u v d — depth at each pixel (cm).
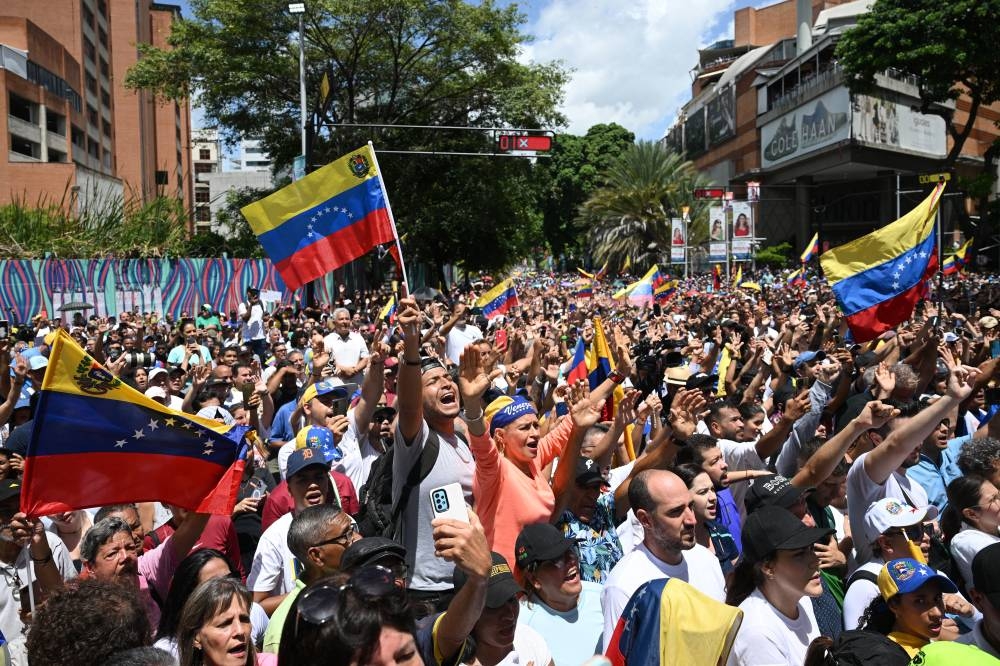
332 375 904
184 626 343
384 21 3412
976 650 282
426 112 3769
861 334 1023
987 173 4662
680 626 312
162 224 3281
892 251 1015
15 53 5144
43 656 306
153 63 3450
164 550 468
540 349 983
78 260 2347
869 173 6656
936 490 672
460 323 1134
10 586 445
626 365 788
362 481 695
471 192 3709
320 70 3616
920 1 3903
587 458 556
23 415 827
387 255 3594
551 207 8988
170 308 2514
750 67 7931
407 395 461
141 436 452
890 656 333
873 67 4047
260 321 1847
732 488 596
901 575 388
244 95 3584
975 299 2089
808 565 385
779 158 7025
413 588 451
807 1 7275
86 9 6600
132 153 7556
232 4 3303
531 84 3538
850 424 517
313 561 437
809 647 347
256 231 710
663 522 412
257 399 820
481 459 458
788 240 7519
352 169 712
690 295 3353
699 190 5194
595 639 412
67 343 433
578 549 506
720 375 1059
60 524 579
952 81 3988
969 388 510
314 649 249
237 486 470
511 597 341
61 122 5878
